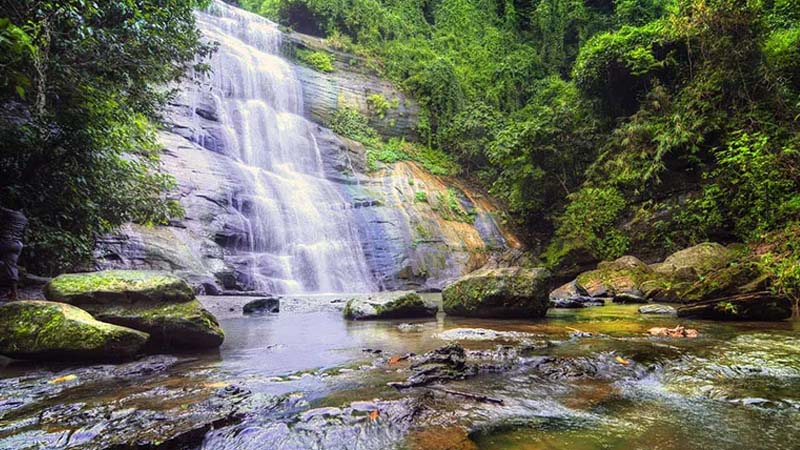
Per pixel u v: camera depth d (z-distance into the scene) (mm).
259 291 15336
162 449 2168
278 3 30094
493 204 26141
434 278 20250
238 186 17750
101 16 6883
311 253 18234
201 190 16156
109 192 8562
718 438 2311
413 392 3111
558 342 5008
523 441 2279
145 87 9141
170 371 3826
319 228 19406
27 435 2268
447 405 2830
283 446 2213
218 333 4996
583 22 34562
